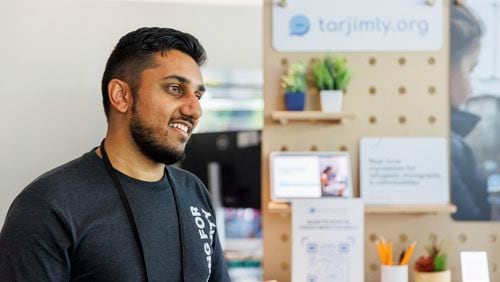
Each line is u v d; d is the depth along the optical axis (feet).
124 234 4.21
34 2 7.93
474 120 6.97
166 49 4.40
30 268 3.89
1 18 7.80
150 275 4.23
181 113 4.34
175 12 9.32
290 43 6.93
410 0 6.92
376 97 6.97
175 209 4.60
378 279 7.00
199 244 4.65
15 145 7.86
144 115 4.29
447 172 6.95
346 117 6.64
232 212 10.71
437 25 6.94
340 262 6.32
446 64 6.97
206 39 9.96
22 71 7.89
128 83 4.35
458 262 6.98
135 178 4.45
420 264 6.68
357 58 6.97
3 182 7.82
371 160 6.92
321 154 6.86
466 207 6.96
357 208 6.35
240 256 9.40
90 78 8.16
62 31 8.04
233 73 10.28
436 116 6.98
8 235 3.96
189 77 4.39
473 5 6.96
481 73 6.96
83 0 8.15
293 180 6.79
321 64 6.76
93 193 4.22
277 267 6.98
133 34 4.46
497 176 6.96
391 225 7.00
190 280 4.47
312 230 6.35
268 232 6.98
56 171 4.28
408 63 6.97
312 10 6.91
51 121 7.99
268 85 6.95
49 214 3.98
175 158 4.42
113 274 4.11
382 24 6.92
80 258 4.06
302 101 6.73
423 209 6.70
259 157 9.00
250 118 11.30
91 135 8.13
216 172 9.14
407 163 6.91
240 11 10.15
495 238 7.00
